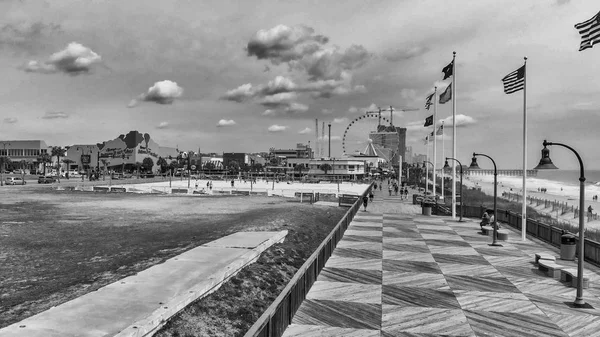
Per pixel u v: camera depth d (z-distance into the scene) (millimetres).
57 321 11320
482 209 37062
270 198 70438
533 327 11820
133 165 193875
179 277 16172
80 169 197750
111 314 11961
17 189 79500
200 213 44344
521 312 12984
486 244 24219
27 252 23516
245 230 29891
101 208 49062
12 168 169875
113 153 197250
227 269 17438
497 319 12398
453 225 32219
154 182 132500
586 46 17062
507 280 16578
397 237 26344
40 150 179500
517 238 26391
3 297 15430
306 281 14391
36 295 15656
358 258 20203
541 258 18625
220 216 41375
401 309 13141
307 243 30156
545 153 14328
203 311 14219
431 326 11828
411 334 11258
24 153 180000
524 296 14562
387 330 11500
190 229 31938
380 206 53094
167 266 17953
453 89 37219
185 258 19562
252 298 17000
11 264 20641
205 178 177500
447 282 16219
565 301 14047
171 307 12836
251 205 55344
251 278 18734
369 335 11156
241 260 19234
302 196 68688
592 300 14133
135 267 19562
